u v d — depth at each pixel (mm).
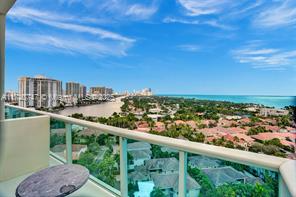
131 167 2234
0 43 2869
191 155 1692
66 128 3201
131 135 2160
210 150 1538
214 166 1538
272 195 1214
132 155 2213
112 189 2521
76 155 3055
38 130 3189
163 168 1897
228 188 1449
